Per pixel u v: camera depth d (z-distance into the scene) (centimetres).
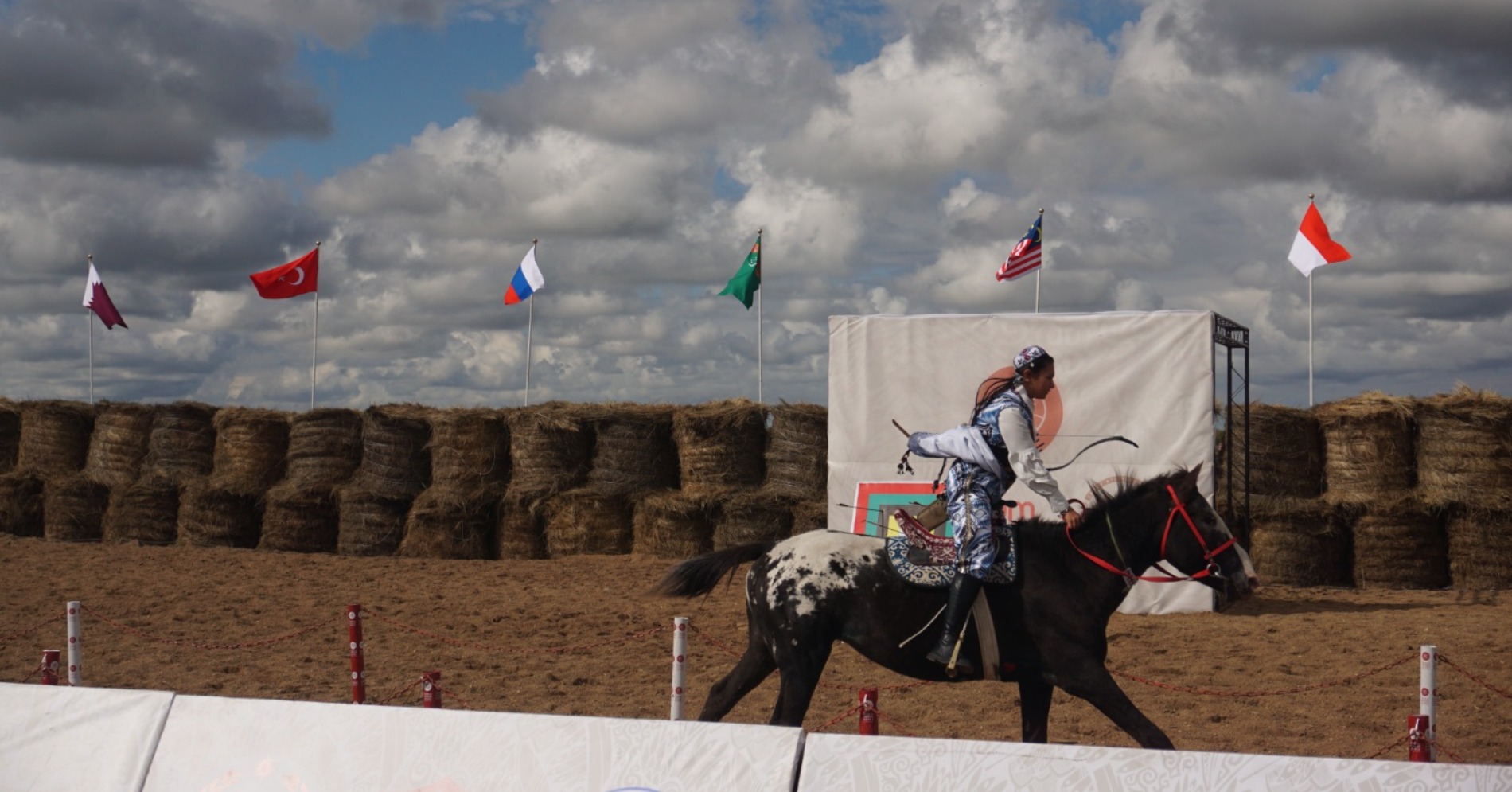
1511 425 1514
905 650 636
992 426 648
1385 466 1563
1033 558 639
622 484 1864
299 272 2205
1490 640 1143
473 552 1897
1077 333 1362
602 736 465
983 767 424
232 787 496
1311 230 1819
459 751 477
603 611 1365
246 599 1427
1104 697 613
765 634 652
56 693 539
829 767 436
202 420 2061
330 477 1980
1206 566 656
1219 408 1595
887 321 1419
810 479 1783
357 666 834
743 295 1989
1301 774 400
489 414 1925
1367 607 1383
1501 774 384
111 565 1731
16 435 2173
